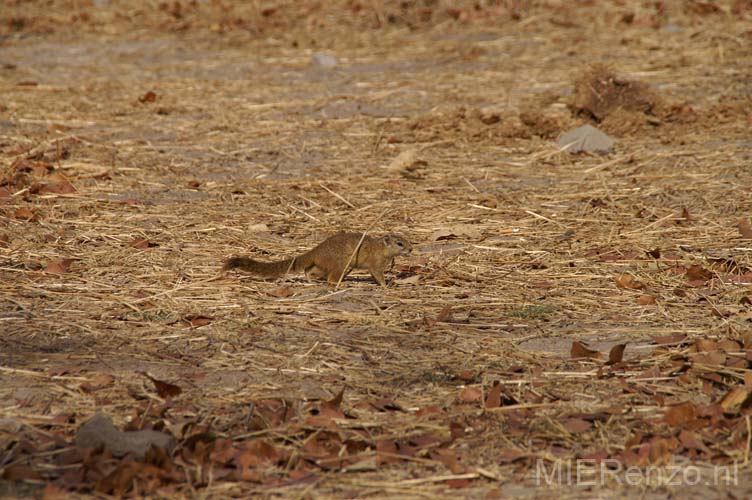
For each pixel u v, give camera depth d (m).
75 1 33.62
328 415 7.92
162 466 7.05
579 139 17.58
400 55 26.28
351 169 16.48
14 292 10.68
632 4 30.66
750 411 7.94
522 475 7.14
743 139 17.86
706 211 13.93
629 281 10.98
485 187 15.43
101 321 9.92
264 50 27.31
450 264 11.87
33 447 7.43
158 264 11.76
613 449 7.49
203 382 8.59
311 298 10.73
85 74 24.66
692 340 9.37
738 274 11.37
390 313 10.28
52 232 12.93
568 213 14.01
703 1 29.97
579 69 23.80
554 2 31.34
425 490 6.92
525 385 8.53
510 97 21.48
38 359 8.98
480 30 28.81
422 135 18.55
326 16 31.19
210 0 33.59
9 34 30.02
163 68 25.34
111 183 15.57
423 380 8.65
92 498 6.76
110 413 8.00
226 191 15.21
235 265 11.05
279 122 19.78
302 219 13.80
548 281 11.23
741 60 23.95
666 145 17.78
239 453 7.31
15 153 16.95
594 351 9.02
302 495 6.83
